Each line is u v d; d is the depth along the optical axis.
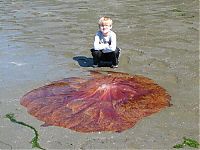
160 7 7.23
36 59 4.44
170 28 5.64
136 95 3.36
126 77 3.78
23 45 4.99
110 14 6.75
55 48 4.84
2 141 2.76
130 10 7.04
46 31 5.70
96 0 8.17
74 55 4.57
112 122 2.96
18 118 3.07
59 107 3.20
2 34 5.58
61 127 2.92
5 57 4.53
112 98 3.30
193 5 7.28
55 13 6.98
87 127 2.90
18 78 3.87
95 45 4.07
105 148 2.63
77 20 6.36
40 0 8.48
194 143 2.64
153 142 2.68
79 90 3.47
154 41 5.02
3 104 3.31
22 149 2.65
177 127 2.86
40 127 2.93
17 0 8.59
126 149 2.61
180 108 3.14
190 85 3.57
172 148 2.60
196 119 2.96
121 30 5.62
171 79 3.72
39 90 3.55
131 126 2.89
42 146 2.68
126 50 4.67
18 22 6.33
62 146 2.67
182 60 4.25
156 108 3.14
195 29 5.55
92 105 3.20
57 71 4.04
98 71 4.02
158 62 4.21
